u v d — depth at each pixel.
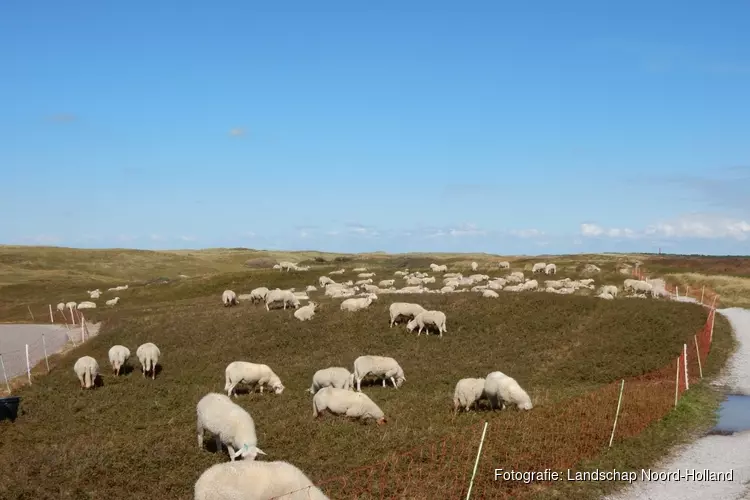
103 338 44.16
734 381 27.97
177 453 16.81
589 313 40.91
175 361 35.16
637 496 14.02
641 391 22.91
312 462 15.66
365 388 27.20
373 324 39.69
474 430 17.00
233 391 27.06
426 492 13.20
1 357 44.66
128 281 114.00
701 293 63.75
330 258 173.75
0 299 89.81
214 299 66.88
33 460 16.16
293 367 31.86
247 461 11.59
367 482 13.87
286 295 46.72
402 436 17.62
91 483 14.58
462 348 34.91
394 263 136.75
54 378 31.89
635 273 78.44
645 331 36.47
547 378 29.28
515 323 39.06
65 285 99.50
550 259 109.50
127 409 24.36
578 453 16.36
